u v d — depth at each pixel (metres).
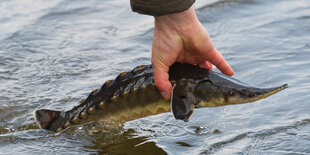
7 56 9.01
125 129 5.87
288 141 5.12
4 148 5.57
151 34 10.01
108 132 5.65
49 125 5.89
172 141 5.49
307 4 10.84
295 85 6.66
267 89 4.65
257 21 10.05
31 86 7.66
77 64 8.54
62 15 11.77
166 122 6.03
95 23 11.12
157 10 4.35
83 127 5.66
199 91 4.81
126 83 5.33
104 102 5.46
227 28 9.87
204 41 4.80
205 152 5.09
